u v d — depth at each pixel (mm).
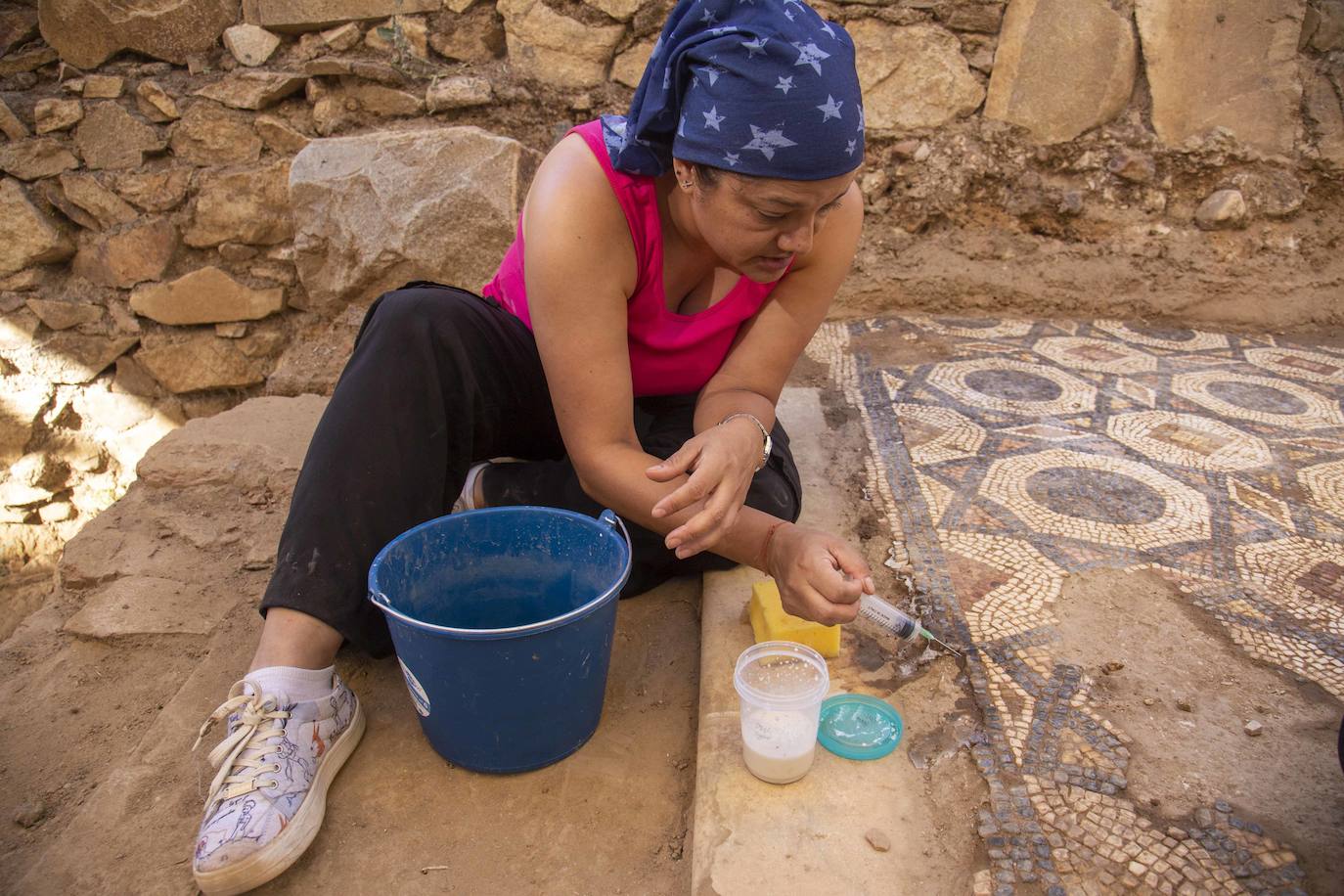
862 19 3508
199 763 1572
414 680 1397
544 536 1580
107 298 3871
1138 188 3508
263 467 2473
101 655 1950
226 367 3861
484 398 1701
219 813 1286
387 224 3320
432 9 3660
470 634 1286
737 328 1688
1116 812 1294
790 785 1354
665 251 1504
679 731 1574
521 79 3680
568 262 1361
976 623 1671
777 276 1362
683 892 1307
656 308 1550
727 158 1176
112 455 4008
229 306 3779
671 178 1401
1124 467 2229
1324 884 1184
